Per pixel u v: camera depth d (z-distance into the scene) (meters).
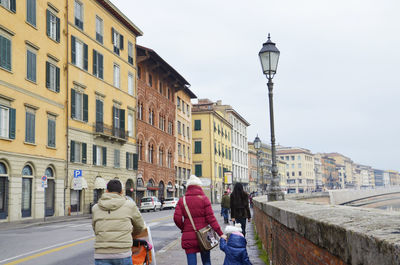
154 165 51.47
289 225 4.90
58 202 32.28
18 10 28.53
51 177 31.75
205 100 81.44
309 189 174.25
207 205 6.58
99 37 39.97
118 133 41.72
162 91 56.22
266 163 128.62
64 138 33.66
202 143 75.62
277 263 7.25
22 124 28.56
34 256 11.52
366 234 2.24
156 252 11.88
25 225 23.67
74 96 34.97
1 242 14.85
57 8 33.41
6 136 27.03
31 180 29.59
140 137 47.66
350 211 3.73
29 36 29.69
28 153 29.05
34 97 29.98
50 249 12.92
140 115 48.66
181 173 64.00
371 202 72.88
